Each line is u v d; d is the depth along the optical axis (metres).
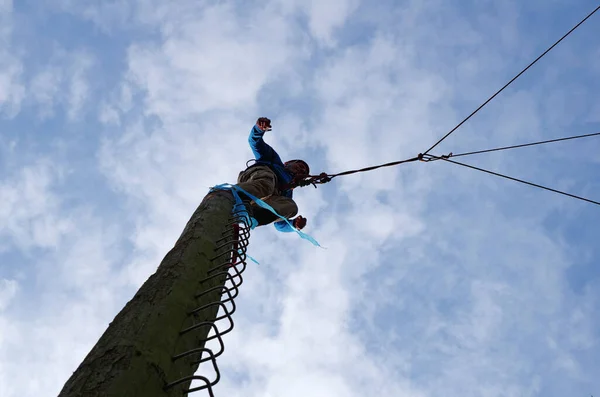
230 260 3.84
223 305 2.84
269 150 6.68
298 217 7.06
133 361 2.24
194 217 4.22
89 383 2.09
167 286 2.88
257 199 5.43
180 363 2.50
